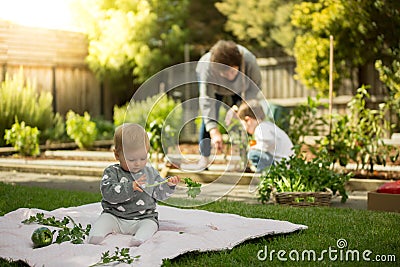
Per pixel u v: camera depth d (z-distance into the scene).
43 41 13.22
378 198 5.83
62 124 12.61
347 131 7.71
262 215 5.41
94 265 3.62
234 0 14.63
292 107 13.32
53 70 13.52
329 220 5.15
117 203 4.35
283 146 6.90
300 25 11.95
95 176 8.85
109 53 14.32
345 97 12.35
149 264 3.65
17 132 10.97
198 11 15.80
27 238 4.32
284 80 13.49
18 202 6.18
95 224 4.32
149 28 14.89
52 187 7.73
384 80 8.86
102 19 14.58
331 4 11.62
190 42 15.64
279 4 14.00
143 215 4.42
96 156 10.89
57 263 3.70
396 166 8.38
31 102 12.06
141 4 15.06
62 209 5.38
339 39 11.70
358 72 12.26
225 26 14.98
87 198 6.45
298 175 6.26
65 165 10.06
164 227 4.58
